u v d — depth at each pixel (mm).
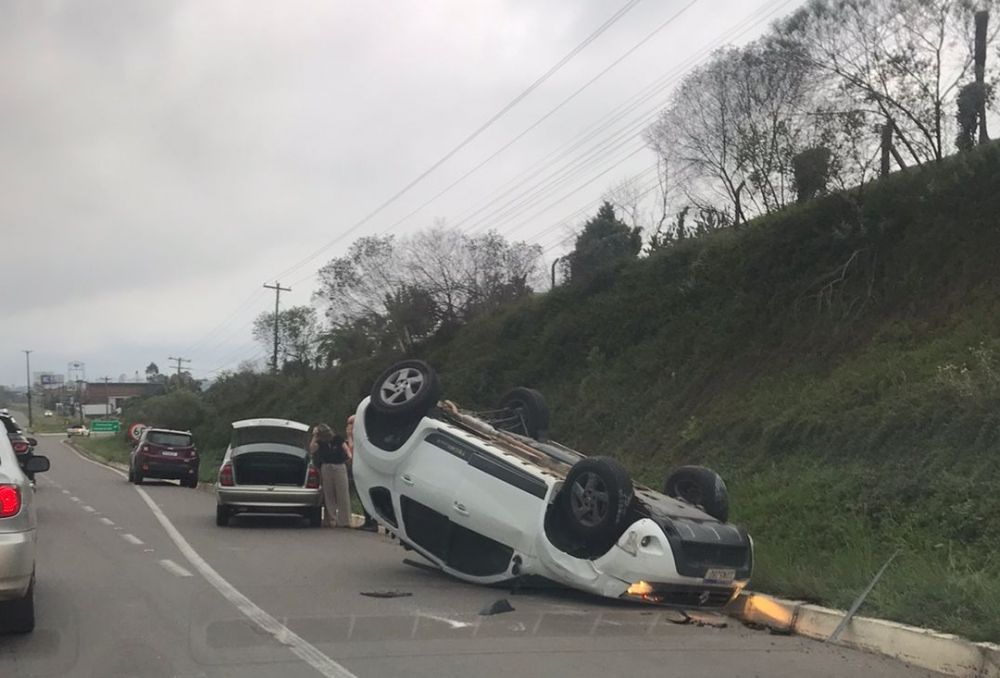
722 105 25078
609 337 26359
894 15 19828
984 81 19344
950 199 18469
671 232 29250
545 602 9836
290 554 13453
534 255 38688
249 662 7094
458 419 11648
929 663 7527
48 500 23062
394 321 39250
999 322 15266
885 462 13492
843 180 21203
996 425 12289
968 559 10078
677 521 9430
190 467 30422
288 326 65125
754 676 7008
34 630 8031
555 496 9883
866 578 9469
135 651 7383
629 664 7254
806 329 19578
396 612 9117
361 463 11508
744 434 17578
